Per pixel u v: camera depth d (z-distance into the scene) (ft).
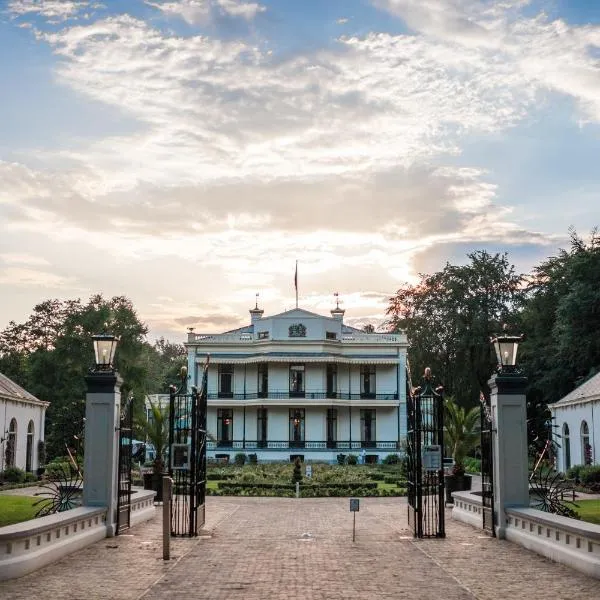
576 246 186.60
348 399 223.51
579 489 111.14
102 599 36.42
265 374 224.53
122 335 219.20
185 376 66.85
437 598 36.91
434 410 64.85
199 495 63.36
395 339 224.74
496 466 58.70
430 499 91.20
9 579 40.98
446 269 239.50
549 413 184.34
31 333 237.25
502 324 229.04
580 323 170.50
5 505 76.38
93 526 55.62
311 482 126.00
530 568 45.16
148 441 102.83
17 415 139.13
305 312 222.89
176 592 38.17
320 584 40.45
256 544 56.44
